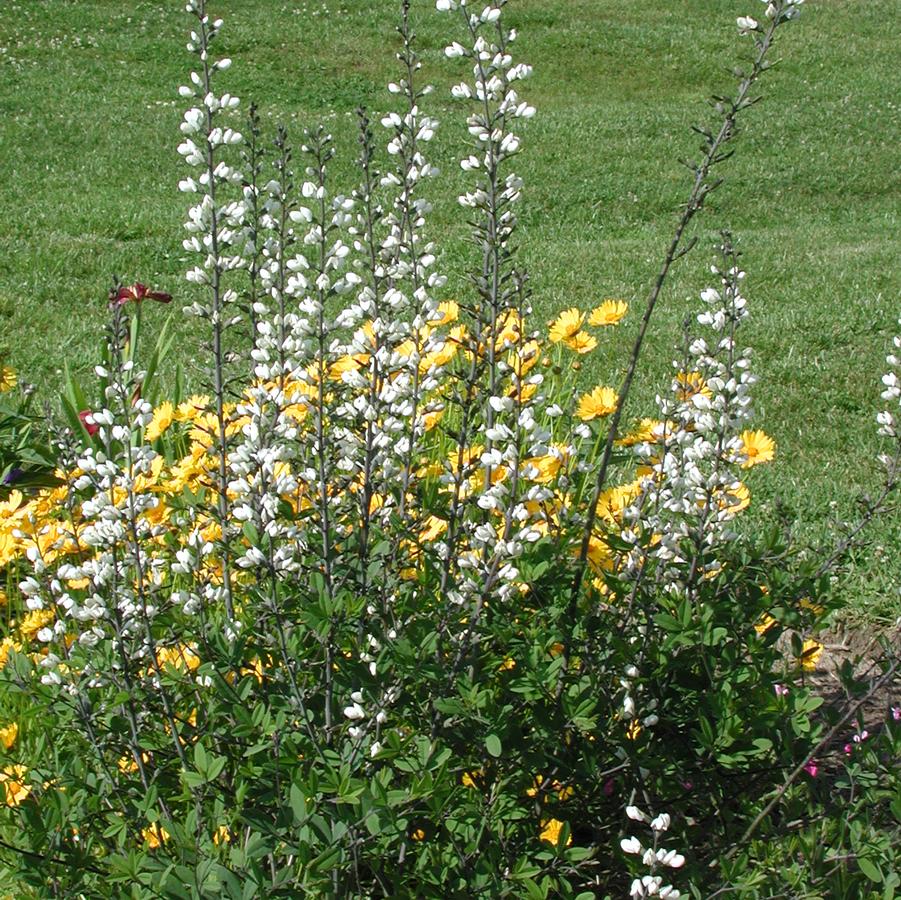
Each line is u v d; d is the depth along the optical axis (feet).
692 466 8.50
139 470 8.46
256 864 6.56
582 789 8.26
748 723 8.03
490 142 7.86
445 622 7.59
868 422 22.47
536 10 80.74
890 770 7.55
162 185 46.85
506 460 7.98
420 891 7.04
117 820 7.29
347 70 67.92
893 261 37.81
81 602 9.71
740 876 7.09
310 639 8.13
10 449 14.02
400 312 8.86
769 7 7.39
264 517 7.59
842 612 14.28
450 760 7.53
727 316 8.81
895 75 71.51
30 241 36.68
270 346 8.57
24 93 60.49
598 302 31.81
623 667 8.07
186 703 8.22
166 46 70.49
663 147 56.80
